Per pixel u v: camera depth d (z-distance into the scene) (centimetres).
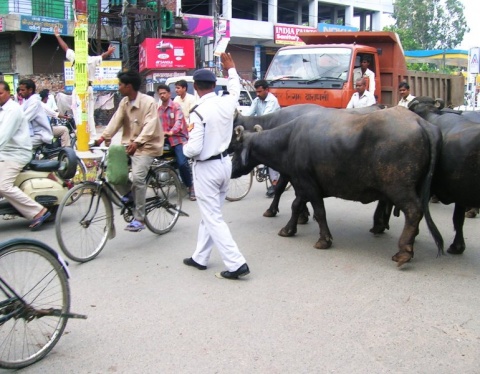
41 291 386
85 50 958
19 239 362
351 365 369
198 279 534
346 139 576
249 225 749
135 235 693
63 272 385
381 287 515
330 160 593
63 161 704
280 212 828
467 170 557
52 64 2341
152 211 684
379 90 1160
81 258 582
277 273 552
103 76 1847
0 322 353
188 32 2748
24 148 684
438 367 368
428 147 549
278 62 1167
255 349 391
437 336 414
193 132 503
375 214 699
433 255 620
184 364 371
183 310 459
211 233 527
